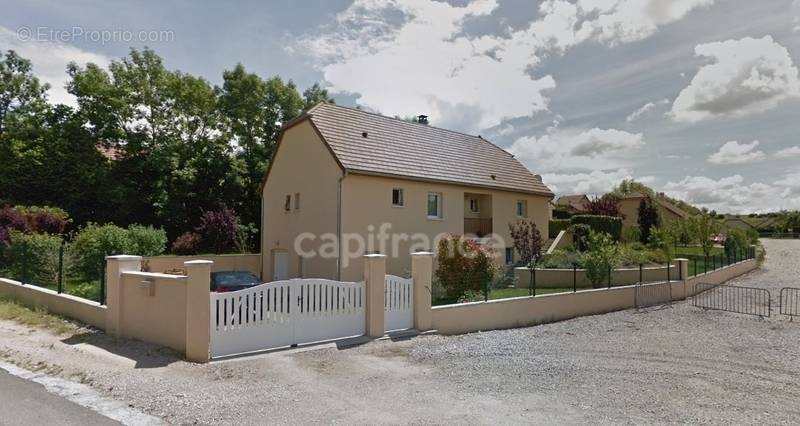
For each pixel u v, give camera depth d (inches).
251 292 317.1
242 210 1272.1
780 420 222.1
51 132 1102.4
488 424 204.7
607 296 635.5
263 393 239.9
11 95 1154.7
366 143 807.1
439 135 1015.0
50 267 568.4
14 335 349.7
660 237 1122.0
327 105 845.2
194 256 854.5
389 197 772.0
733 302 701.9
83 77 1136.8
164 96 1247.5
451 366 308.8
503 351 359.6
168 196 1151.0
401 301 404.8
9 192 1029.8
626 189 3038.9
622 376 296.4
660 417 221.3
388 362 313.6
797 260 1406.3
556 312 561.3
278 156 864.3
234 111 1307.8
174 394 230.4
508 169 1063.0
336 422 203.2
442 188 855.1
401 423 203.6
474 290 536.7
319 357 313.6
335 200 719.7
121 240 776.3
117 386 237.5
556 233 1196.5
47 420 193.0
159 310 320.8
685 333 462.6
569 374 296.7
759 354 372.8
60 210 874.1
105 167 1140.5
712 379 296.0
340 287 362.6
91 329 368.8
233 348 306.3
